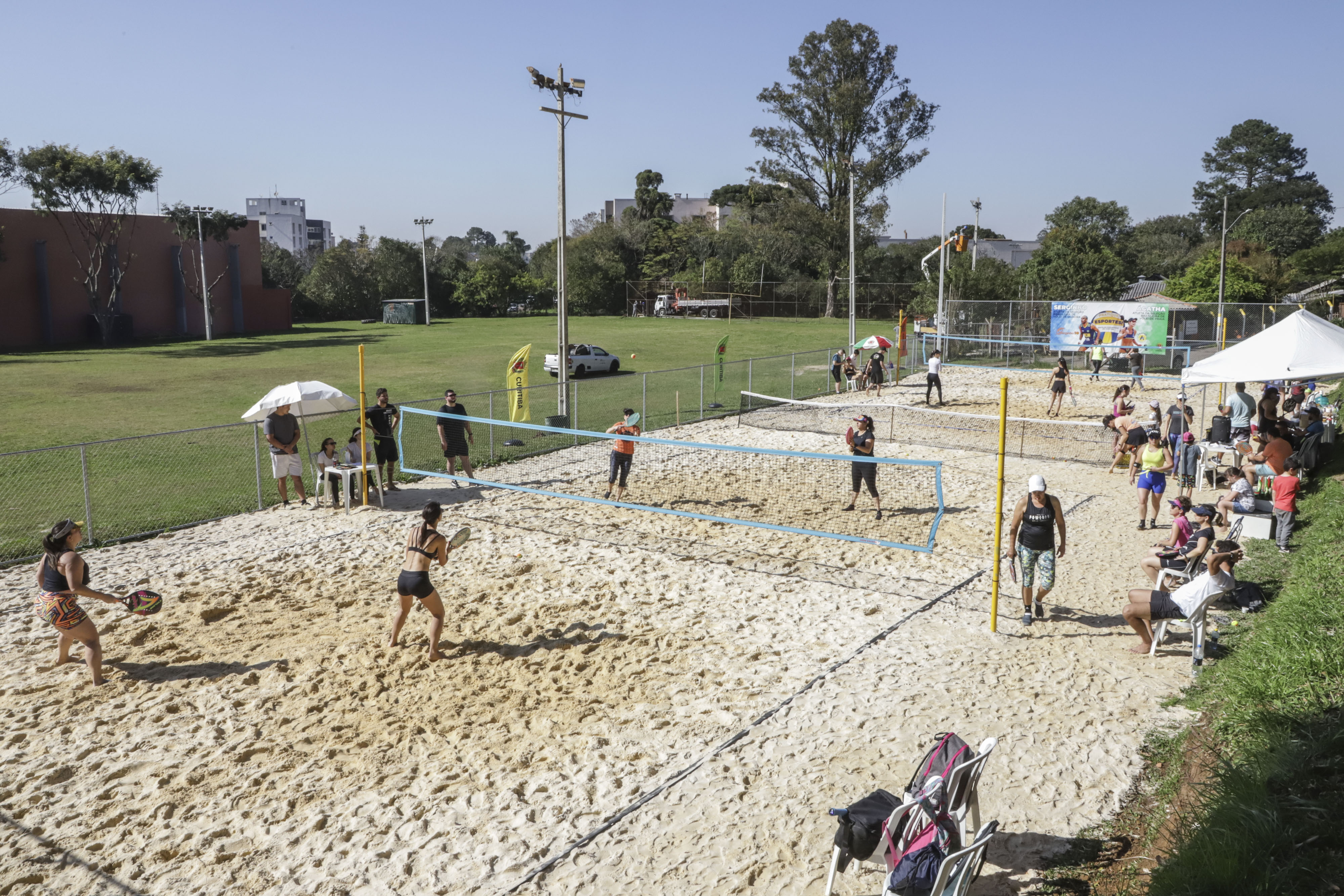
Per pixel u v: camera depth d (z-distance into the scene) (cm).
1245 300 5194
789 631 971
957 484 1684
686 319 7156
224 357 4297
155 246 5788
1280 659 709
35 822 636
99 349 4881
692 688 833
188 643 945
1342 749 561
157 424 2367
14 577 1170
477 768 698
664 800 649
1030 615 962
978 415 2552
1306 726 600
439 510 895
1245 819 494
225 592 1104
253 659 902
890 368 3603
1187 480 1469
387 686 844
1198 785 575
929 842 497
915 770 675
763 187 7369
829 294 7212
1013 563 966
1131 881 517
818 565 1198
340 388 3081
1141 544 1277
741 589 1105
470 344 4975
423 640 948
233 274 6106
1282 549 1135
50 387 3186
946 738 564
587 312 7906
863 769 681
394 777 687
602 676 861
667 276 8256
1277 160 10381
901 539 1315
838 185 7038
